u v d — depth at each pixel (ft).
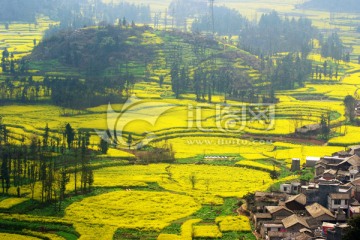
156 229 602.44
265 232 576.20
